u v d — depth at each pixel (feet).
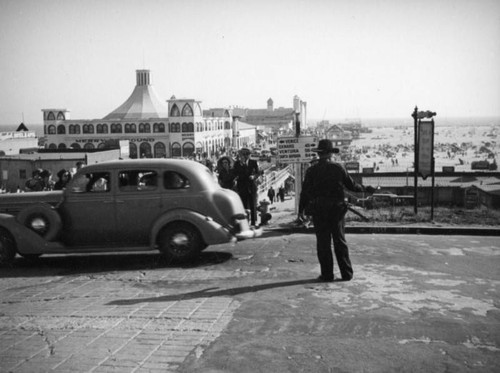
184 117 285.43
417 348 14.38
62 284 22.29
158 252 29.55
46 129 292.61
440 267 23.56
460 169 225.76
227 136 365.20
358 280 21.45
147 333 15.74
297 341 14.97
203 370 13.21
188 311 17.78
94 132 292.40
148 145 290.76
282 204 92.73
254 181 36.60
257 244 30.25
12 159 144.15
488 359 13.66
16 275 24.49
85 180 27.17
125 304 18.76
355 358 13.80
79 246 26.84
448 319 16.56
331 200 21.18
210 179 27.55
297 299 18.94
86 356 14.10
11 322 16.99
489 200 91.81
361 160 325.21
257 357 13.93
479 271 22.79
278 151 39.01
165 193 26.61
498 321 16.38
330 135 446.60
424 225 33.83
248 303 18.54
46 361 13.80
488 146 459.32
